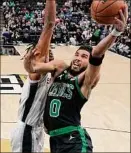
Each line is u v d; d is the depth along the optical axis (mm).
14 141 3252
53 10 3096
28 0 21344
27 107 3186
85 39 19172
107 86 9594
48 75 3119
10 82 9445
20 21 19297
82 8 22250
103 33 17438
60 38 19562
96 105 7523
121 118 6594
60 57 14195
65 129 2854
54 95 2932
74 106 2863
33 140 3197
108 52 17625
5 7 20734
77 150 2764
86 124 6164
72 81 2877
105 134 5688
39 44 3119
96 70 2641
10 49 16672
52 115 2898
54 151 2887
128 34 17031
